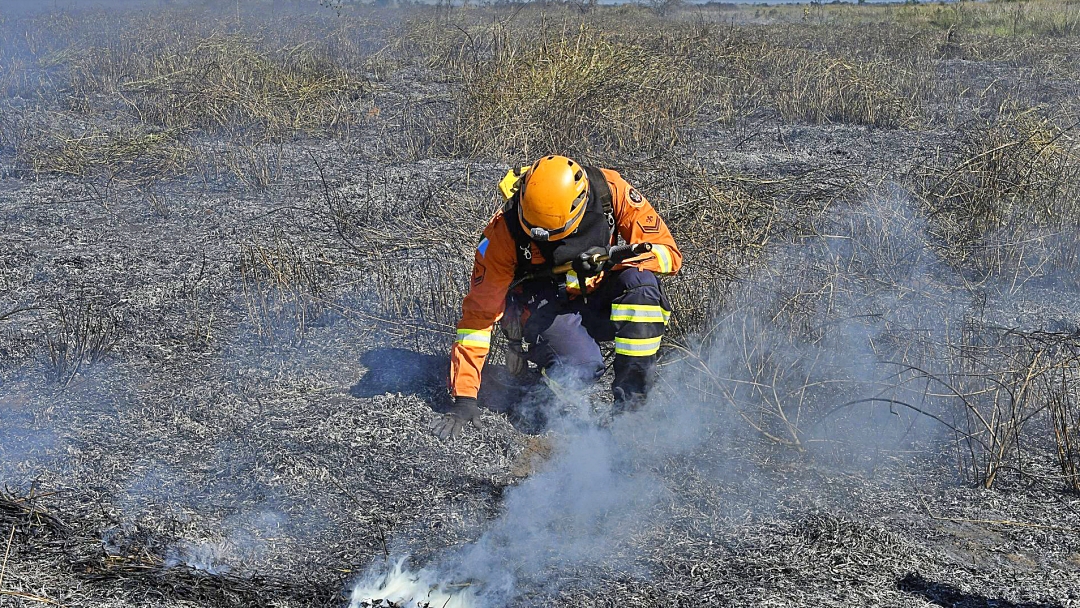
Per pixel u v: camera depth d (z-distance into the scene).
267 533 3.46
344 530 3.47
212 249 6.47
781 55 14.00
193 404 4.34
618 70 10.14
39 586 3.07
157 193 7.80
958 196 7.00
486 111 9.34
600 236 3.95
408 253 6.34
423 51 15.17
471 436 4.05
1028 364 4.39
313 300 5.42
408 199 7.51
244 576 3.22
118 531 3.42
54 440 4.04
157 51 14.09
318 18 18.88
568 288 4.09
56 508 3.55
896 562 3.29
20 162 8.65
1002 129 8.57
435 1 22.02
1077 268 5.96
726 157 8.95
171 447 3.99
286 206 7.46
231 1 22.17
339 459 3.88
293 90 11.16
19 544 3.30
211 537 3.42
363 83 12.16
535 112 9.27
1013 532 3.46
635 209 4.01
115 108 11.06
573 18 15.02
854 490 3.70
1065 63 14.82
